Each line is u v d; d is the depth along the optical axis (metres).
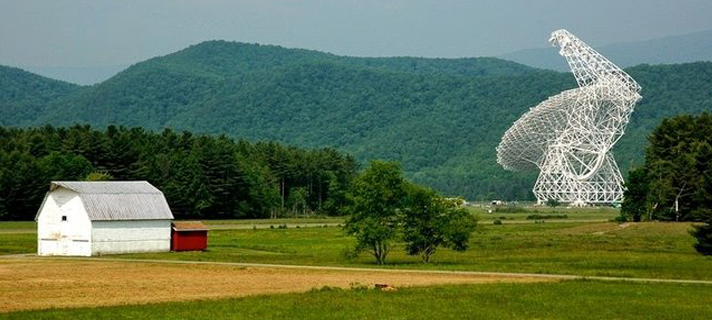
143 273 90.38
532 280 82.06
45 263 104.19
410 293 70.81
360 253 117.69
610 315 61.06
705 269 94.31
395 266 101.00
